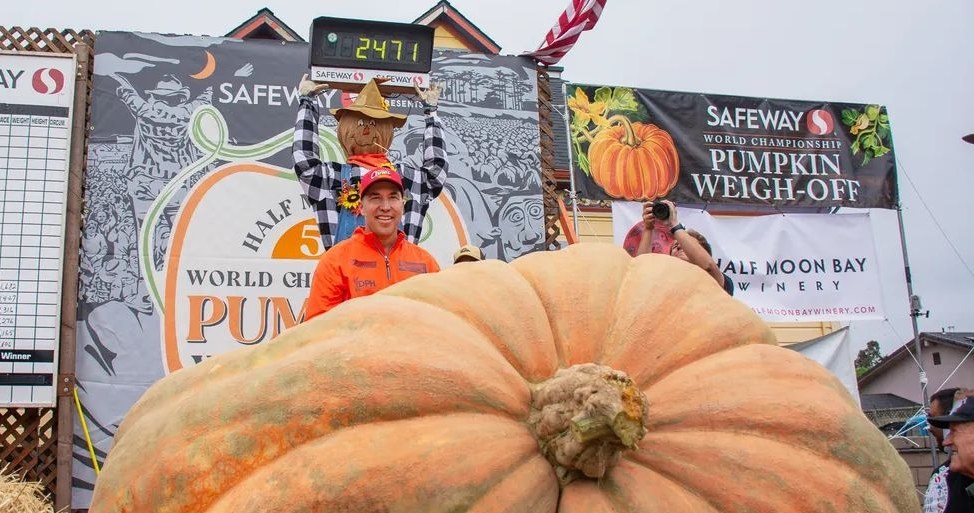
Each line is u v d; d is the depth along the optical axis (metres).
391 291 2.41
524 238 7.52
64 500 5.99
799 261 9.15
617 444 1.93
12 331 6.12
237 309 6.81
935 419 4.55
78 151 6.57
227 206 6.96
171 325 6.65
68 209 6.46
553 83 13.78
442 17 12.86
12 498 4.95
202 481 2.02
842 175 9.38
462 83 7.66
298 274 6.97
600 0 7.51
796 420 2.12
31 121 6.50
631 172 8.77
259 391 2.07
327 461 1.91
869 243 9.30
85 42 6.99
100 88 6.91
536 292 2.42
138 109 6.95
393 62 5.63
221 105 7.11
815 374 2.28
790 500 2.01
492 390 2.06
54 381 6.10
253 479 1.97
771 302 9.00
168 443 2.12
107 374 6.43
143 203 6.80
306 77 5.65
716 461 2.06
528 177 7.63
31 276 6.24
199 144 7.00
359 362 2.05
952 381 22.77
